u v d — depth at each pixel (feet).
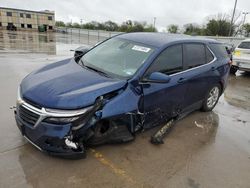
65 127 9.21
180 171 10.73
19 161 10.21
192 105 15.84
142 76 11.58
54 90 9.82
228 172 11.04
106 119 10.18
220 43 18.66
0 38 74.02
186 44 14.60
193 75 14.60
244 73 36.86
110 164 10.64
